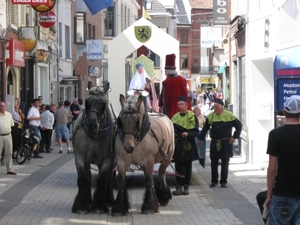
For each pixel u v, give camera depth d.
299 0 15.67
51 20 27.98
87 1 25.75
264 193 8.22
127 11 59.06
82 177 11.73
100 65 50.44
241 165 20.14
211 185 15.38
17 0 22.38
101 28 50.88
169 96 15.28
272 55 18.42
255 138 20.72
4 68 23.66
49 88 33.09
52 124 25.11
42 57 30.23
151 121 11.93
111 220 11.26
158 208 12.05
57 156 23.78
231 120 15.20
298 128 7.30
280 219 7.29
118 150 11.47
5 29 23.97
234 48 27.16
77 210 11.78
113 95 19.78
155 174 16.23
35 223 10.88
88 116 11.30
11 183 15.88
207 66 98.62
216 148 15.19
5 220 11.07
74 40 41.94
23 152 20.69
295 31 16.00
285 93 15.95
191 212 12.06
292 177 7.23
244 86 23.45
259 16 20.05
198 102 52.31
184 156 14.08
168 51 19.89
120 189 11.60
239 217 11.48
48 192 14.51
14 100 21.20
